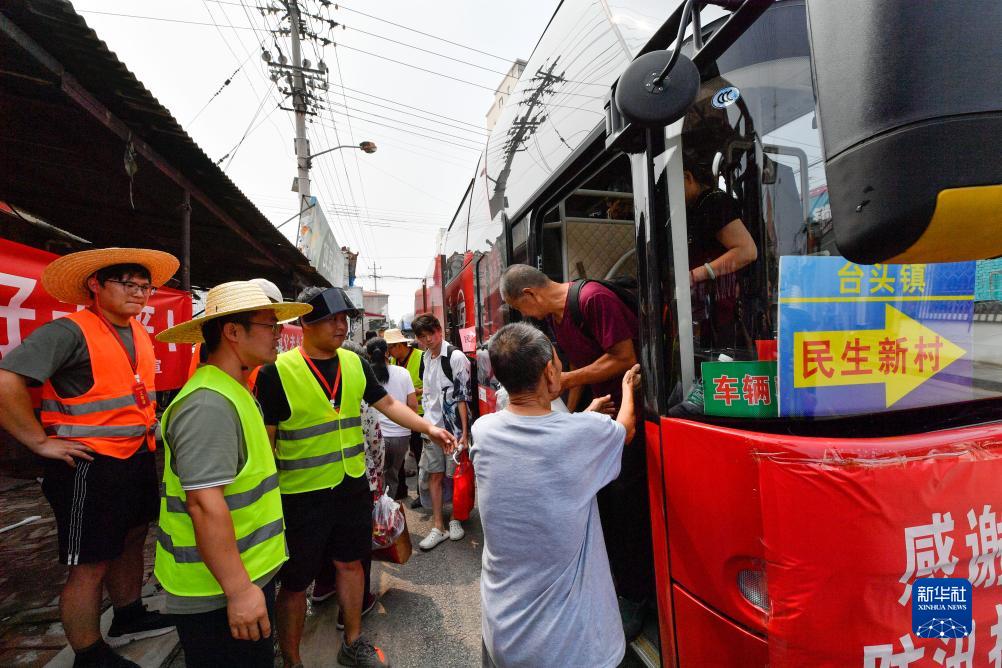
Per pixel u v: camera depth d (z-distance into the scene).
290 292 9.66
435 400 3.65
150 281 2.29
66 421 1.99
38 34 2.10
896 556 0.95
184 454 1.29
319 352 2.06
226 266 7.42
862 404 1.20
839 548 0.95
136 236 5.56
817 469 0.96
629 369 1.77
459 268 5.79
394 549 2.65
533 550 1.26
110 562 2.31
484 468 1.36
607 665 1.25
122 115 2.83
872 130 0.71
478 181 4.60
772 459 1.01
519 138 3.15
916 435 1.04
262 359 1.52
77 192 4.02
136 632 2.41
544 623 1.24
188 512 1.31
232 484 1.40
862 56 0.72
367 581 2.65
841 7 0.75
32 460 2.56
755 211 1.27
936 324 1.25
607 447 1.33
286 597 2.00
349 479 2.11
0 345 2.31
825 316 1.18
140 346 2.33
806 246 1.22
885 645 0.95
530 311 2.08
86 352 2.02
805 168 1.25
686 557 1.30
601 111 1.90
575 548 1.27
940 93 0.66
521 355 1.34
